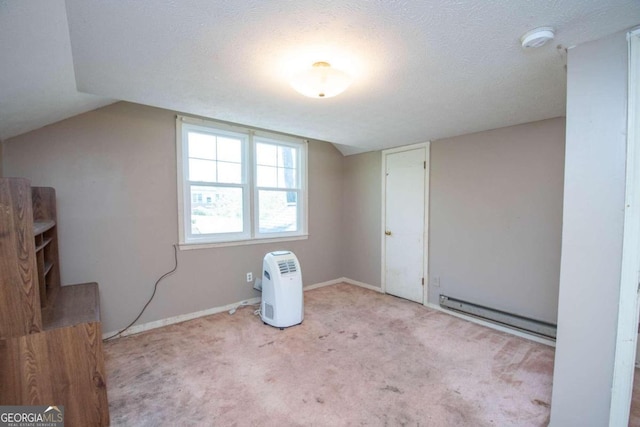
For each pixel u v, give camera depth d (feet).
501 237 9.45
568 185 4.55
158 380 6.66
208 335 8.91
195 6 3.56
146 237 9.26
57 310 6.07
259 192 11.93
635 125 3.98
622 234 4.13
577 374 4.58
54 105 6.76
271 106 7.48
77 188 8.16
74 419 5.21
